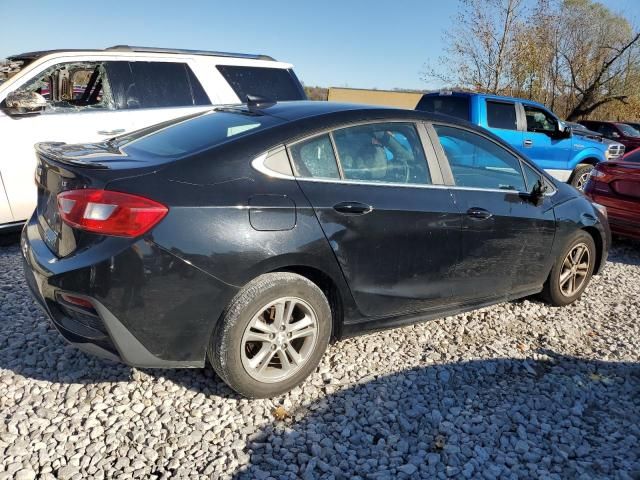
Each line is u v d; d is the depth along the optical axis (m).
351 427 2.78
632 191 6.45
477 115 8.88
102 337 2.59
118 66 5.80
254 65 6.83
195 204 2.58
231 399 2.93
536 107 9.64
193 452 2.52
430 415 2.93
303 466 2.48
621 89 28.50
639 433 2.92
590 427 2.95
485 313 4.33
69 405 2.78
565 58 28.09
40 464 2.37
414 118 3.51
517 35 21.97
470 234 3.56
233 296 2.69
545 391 3.27
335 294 3.13
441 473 2.50
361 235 3.05
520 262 3.98
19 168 5.20
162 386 3.00
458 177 3.62
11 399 2.81
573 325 4.26
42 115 5.34
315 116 3.14
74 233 2.56
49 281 2.59
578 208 4.43
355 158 3.16
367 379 3.22
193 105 6.24
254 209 2.70
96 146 3.33
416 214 3.27
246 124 3.15
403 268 3.28
